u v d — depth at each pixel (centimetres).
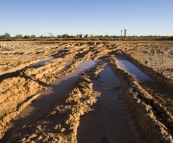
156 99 1010
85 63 2091
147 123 705
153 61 2094
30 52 2814
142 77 1489
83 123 789
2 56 2327
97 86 1252
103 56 2550
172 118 762
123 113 880
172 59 2225
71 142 630
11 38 6331
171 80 1251
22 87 1145
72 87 1210
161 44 4225
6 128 762
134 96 957
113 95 1098
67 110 834
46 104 991
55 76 1493
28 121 818
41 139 633
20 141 633
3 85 1120
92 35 7612
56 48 3416
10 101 977
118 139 688
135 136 699
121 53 2783
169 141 573
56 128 695
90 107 934
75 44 4169
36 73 1484
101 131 735
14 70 1633
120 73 1492
